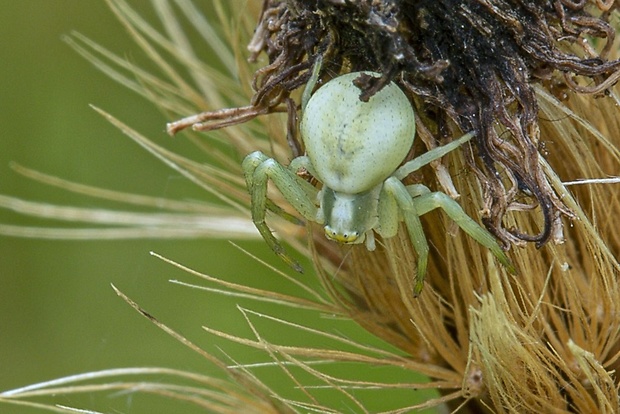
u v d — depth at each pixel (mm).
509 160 150
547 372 155
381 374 192
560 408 154
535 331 154
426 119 151
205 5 193
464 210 153
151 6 219
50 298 219
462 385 155
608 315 155
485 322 150
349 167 148
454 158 152
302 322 198
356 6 147
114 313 214
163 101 173
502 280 155
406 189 149
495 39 150
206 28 175
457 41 149
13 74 225
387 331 159
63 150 221
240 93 177
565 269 152
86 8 224
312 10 151
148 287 213
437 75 147
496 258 154
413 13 149
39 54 226
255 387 165
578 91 152
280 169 151
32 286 220
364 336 193
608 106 157
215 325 203
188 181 214
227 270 206
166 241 213
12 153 223
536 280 155
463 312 157
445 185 150
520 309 154
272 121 165
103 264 218
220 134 169
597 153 158
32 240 221
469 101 150
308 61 152
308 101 150
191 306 207
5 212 221
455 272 156
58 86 224
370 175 148
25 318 219
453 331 159
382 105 147
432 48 149
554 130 156
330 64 151
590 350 155
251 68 169
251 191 152
